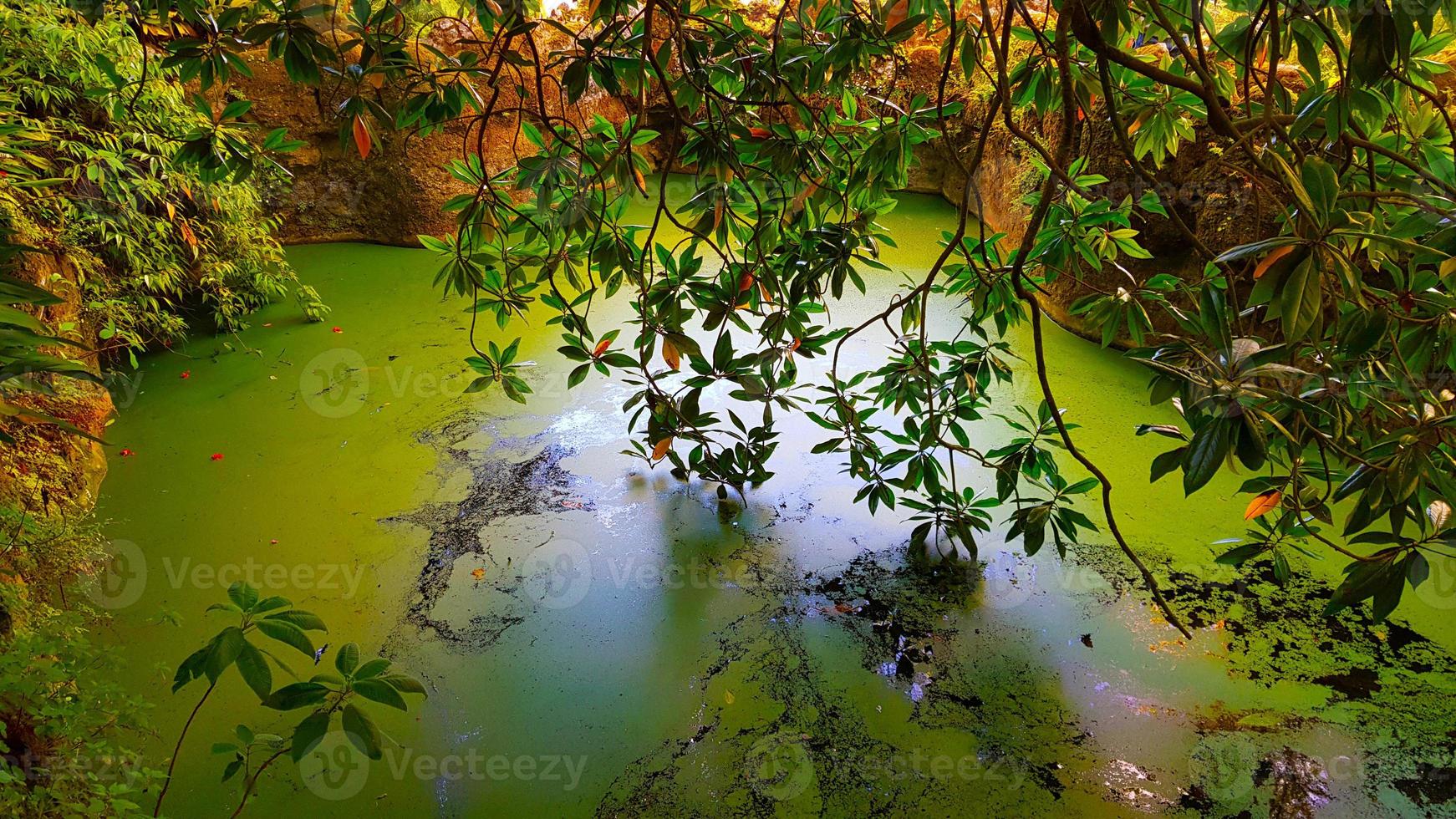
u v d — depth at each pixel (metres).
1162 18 1.55
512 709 2.76
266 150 2.20
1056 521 2.66
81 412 3.75
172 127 4.15
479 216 2.27
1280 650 2.86
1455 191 1.39
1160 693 2.75
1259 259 1.25
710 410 4.25
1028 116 5.26
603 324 5.07
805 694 2.79
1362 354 1.56
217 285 4.94
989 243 2.51
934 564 3.30
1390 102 1.67
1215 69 2.20
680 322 2.41
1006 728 2.66
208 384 4.45
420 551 3.38
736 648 2.97
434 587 3.22
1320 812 2.39
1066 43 1.52
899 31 2.08
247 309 5.13
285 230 6.01
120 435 4.00
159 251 4.30
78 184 4.05
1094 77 2.20
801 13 2.37
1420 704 2.66
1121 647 2.91
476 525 3.53
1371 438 1.84
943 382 2.89
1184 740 2.60
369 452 3.95
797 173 2.40
